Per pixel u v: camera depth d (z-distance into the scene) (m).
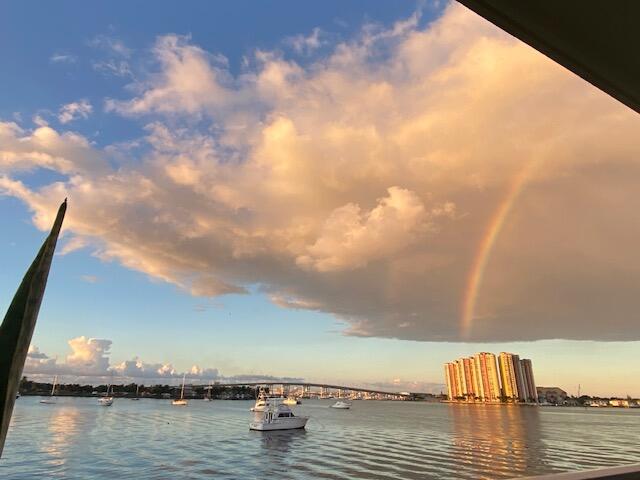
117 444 60.03
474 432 84.94
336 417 130.00
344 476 43.44
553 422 113.94
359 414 148.62
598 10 2.68
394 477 42.91
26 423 81.44
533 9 2.68
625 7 2.66
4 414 0.63
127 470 43.84
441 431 86.50
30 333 0.70
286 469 46.81
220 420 106.31
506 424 106.25
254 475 43.56
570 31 2.84
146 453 53.97
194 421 101.94
